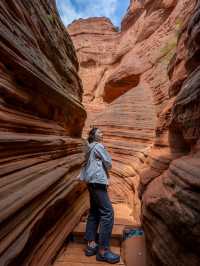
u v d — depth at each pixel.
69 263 3.11
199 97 2.81
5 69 2.80
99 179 3.22
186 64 4.01
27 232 2.33
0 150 2.30
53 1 6.04
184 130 3.44
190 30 3.70
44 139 3.49
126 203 6.86
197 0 3.81
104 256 3.12
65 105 5.29
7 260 1.90
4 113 2.69
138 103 12.42
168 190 2.64
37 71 3.57
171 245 2.24
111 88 18.34
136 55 17.75
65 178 4.07
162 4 16.97
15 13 3.39
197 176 2.09
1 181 2.22
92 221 3.44
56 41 5.55
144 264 3.11
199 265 1.84
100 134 3.68
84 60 26.69
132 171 8.30
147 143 10.02
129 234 4.04
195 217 1.94
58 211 3.63
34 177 2.82
